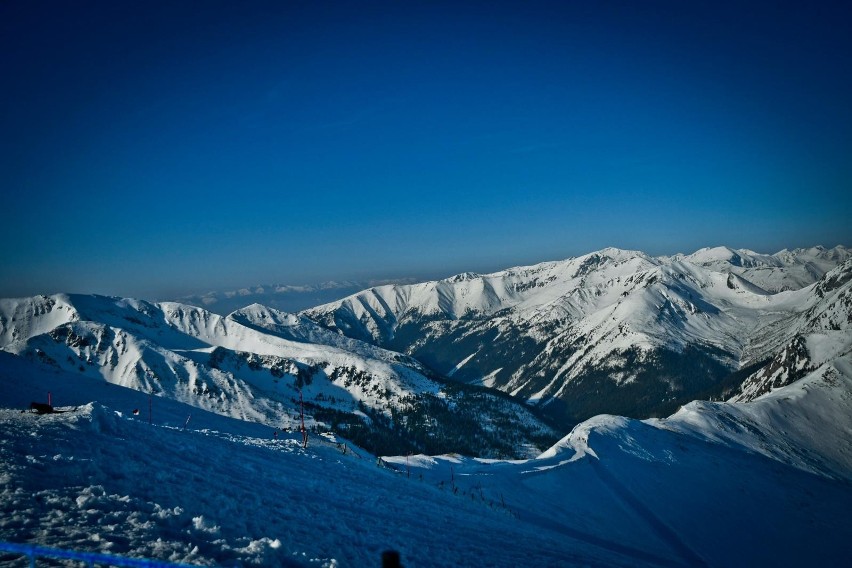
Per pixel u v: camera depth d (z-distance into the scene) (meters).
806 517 102.81
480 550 26.94
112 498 15.05
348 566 17.19
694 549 78.81
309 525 20.53
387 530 24.84
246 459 31.86
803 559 84.06
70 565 10.26
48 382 83.25
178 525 14.67
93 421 25.05
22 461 15.90
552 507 84.56
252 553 13.80
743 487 113.25
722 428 153.38
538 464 109.50
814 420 166.88
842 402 172.88
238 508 19.02
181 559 11.79
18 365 88.00
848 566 83.94
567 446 120.00
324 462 43.12
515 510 76.31
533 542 37.53
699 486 108.56
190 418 68.62
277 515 20.30
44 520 12.41
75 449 19.30
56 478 15.57
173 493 17.66
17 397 62.44
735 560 78.00
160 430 32.00
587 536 72.00
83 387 87.75
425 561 21.45
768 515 100.44
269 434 72.94
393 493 38.62
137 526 13.40
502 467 106.00
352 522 24.05
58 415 25.66
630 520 86.56
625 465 111.44
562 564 30.22
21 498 13.20
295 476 31.55
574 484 97.56
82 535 11.92
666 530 84.88
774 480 121.75
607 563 40.78
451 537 28.38
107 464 18.61
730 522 93.75
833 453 150.75
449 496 52.50
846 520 103.69
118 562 7.84
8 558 10.16
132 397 87.31
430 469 96.12
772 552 84.12
